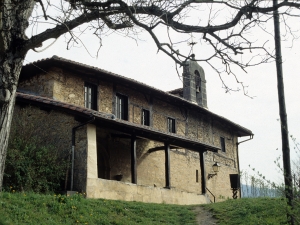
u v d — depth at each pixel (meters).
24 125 15.80
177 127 24.48
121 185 15.90
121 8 7.09
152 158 21.97
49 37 6.85
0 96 6.39
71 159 15.40
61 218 10.97
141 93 22.48
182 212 14.68
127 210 13.56
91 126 15.70
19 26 6.70
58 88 18.20
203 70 28.61
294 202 9.73
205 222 13.59
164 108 23.86
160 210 14.56
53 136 16.16
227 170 28.39
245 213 13.91
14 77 6.57
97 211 12.40
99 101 19.92
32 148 14.48
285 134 11.23
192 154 25.33
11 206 10.57
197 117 26.34
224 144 28.78
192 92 26.97
